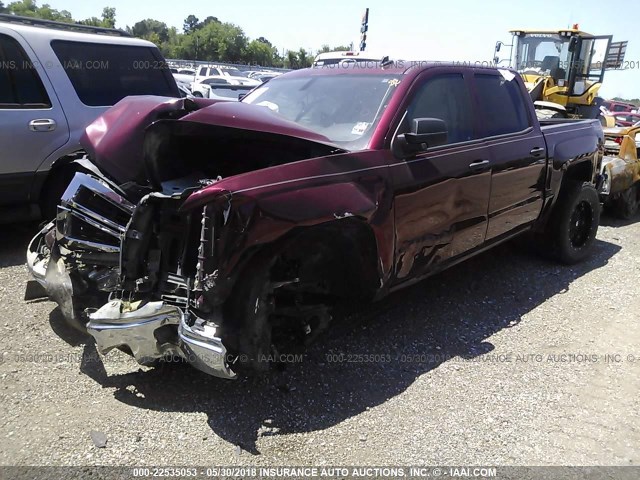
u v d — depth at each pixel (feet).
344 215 10.32
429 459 9.34
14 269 16.25
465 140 14.12
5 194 16.97
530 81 44.78
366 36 58.13
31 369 11.24
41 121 17.19
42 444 9.16
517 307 15.64
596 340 13.88
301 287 11.01
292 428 9.90
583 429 10.36
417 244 12.51
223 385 11.00
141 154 11.21
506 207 15.44
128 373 11.27
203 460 9.00
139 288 9.95
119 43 19.42
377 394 11.07
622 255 21.18
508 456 9.53
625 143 25.85
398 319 14.39
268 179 9.73
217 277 9.14
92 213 11.07
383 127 12.00
